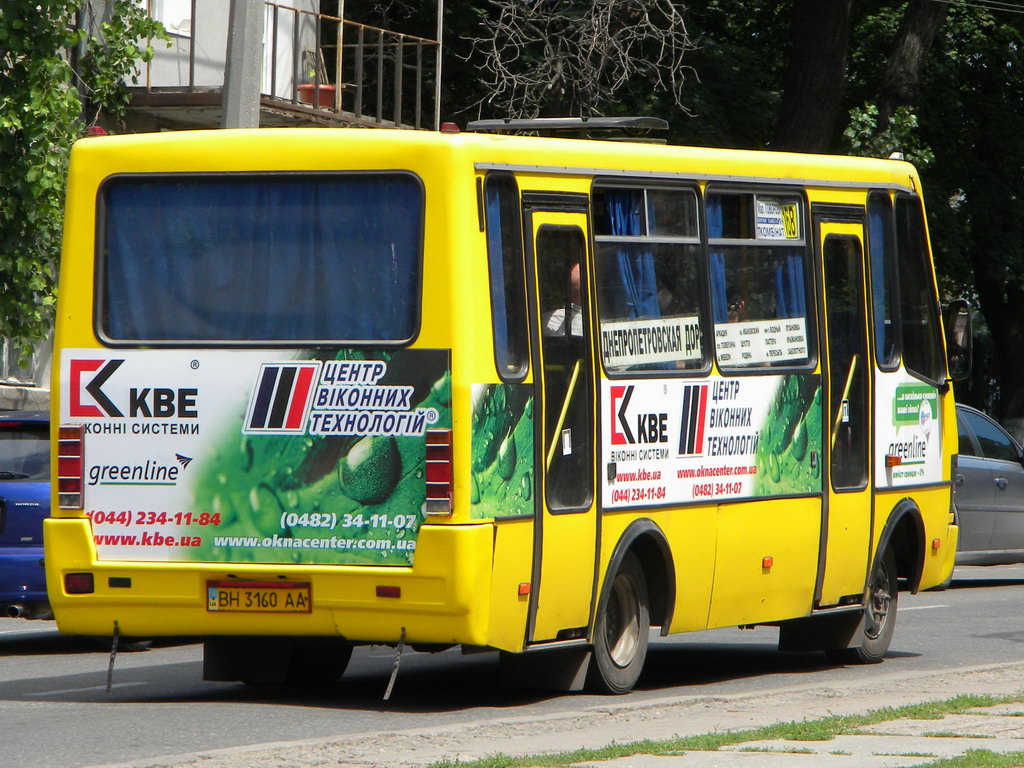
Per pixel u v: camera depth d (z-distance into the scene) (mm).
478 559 13508
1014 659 19094
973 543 28500
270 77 38031
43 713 14477
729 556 16281
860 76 56219
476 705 14961
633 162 15445
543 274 14453
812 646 18672
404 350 13758
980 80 58406
